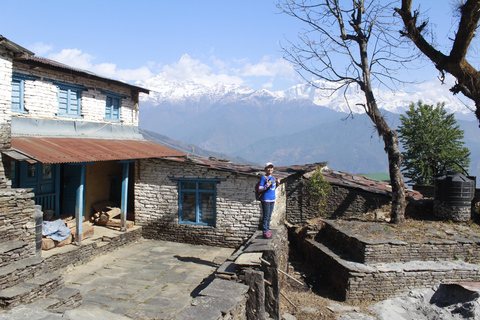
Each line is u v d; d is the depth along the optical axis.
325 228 13.13
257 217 12.45
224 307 6.42
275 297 7.70
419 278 9.86
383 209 14.31
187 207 13.48
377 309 9.09
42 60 11.86
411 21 12.41
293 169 15.73
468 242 10.60
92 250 11.02
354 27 13.48
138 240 13.51
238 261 7.86
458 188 12.55
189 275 9.80
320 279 11.44
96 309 7.09
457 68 11.93
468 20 10.86
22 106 11.06
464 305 8.47
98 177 14.44
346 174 18.44
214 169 12.77
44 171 12.10
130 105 16.75
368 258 10.14
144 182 13.80
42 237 9.99
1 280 6.54
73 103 13.18
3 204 7.70
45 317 5.38
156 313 7.38
